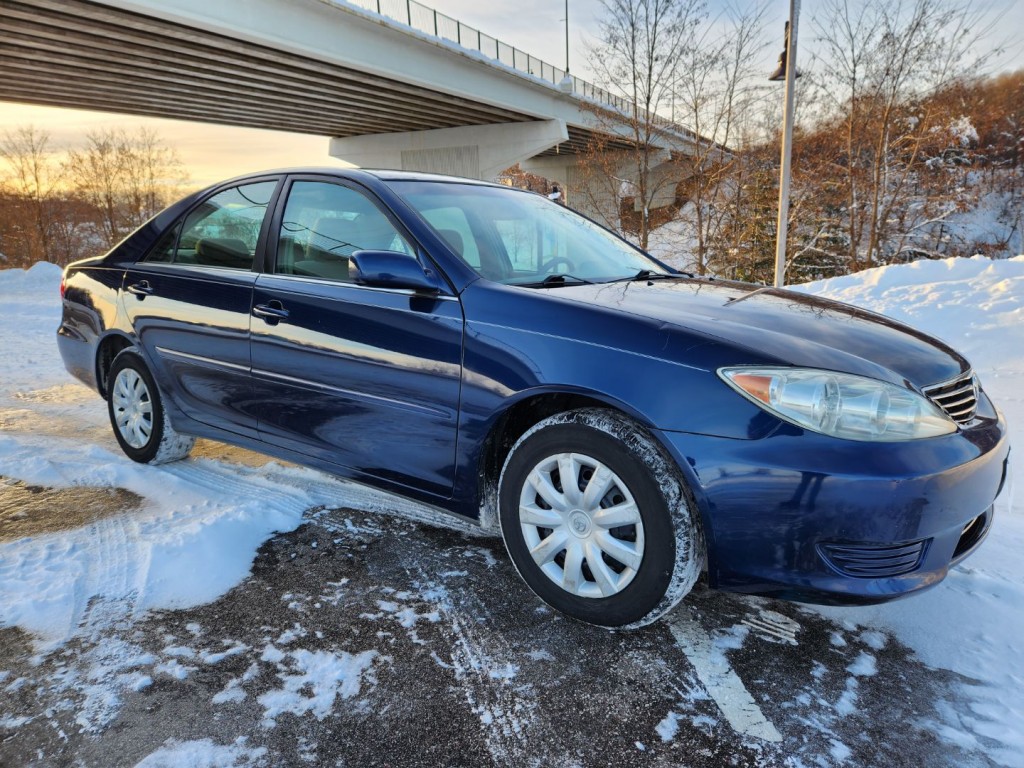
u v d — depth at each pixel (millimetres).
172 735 1636
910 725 1730
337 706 1757
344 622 2137
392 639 2053
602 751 1625
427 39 25297
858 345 2115
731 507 1841
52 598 2199
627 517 1980
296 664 1920
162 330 3201
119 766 1532
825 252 23469
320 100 29359
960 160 23328
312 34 21703
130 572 2377
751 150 22438
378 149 40125
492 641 2055
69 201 46156
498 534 2783
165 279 3229
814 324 2256
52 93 26594
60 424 4445
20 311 10727
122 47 20203
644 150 23781
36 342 7957
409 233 2518
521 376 2107
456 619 2166
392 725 1693
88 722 1672
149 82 25125
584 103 26750
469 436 2250
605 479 2014
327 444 2670
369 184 2717
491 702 1786
